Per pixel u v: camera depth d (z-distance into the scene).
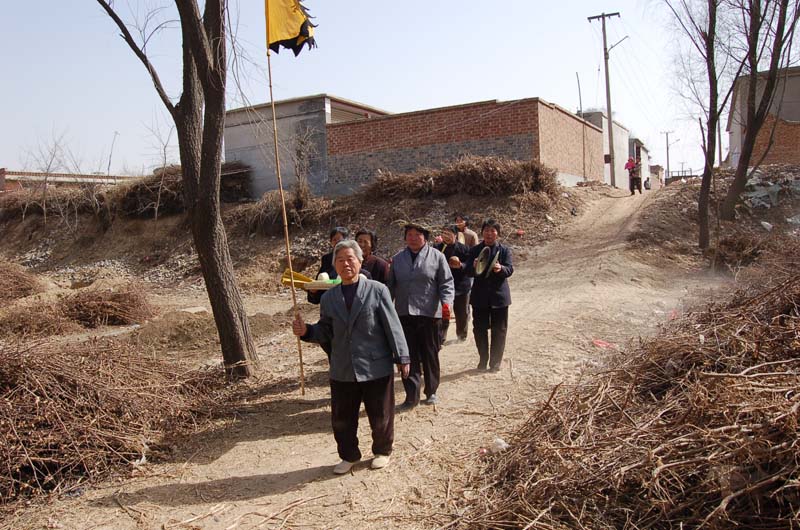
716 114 15.86
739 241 15.12
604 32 30.75
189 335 11.15
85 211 28.92
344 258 4.86
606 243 16.86
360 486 4.70
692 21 15.59
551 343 8.38
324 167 24.34
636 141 42.78
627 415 4.37
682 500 3.55
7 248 29.59
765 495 3.29
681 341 5.34
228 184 25.59
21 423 5.12
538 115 21.06
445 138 22.39
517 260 16.83
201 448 5.72
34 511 4.62
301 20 6.75
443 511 4.21
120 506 4.64
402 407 6.32
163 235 25.44
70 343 6.91
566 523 3.69
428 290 6.35
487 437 5.39
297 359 8.93
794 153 22.83
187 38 7.49
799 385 3.80
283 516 4.34
